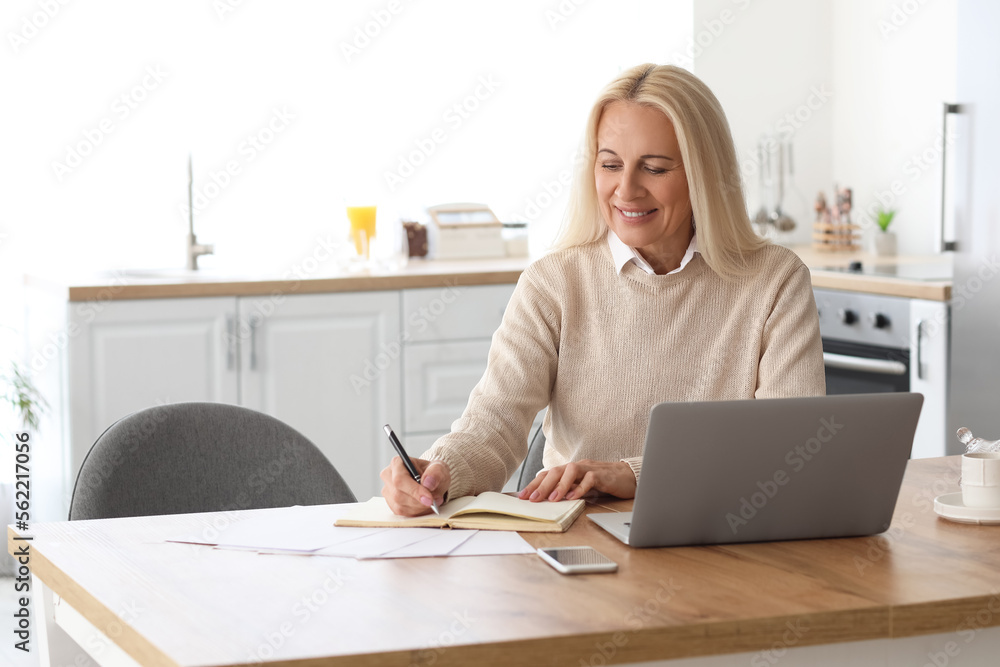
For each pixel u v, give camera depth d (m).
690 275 1.78
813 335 1.74
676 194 1.69
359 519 1.38
